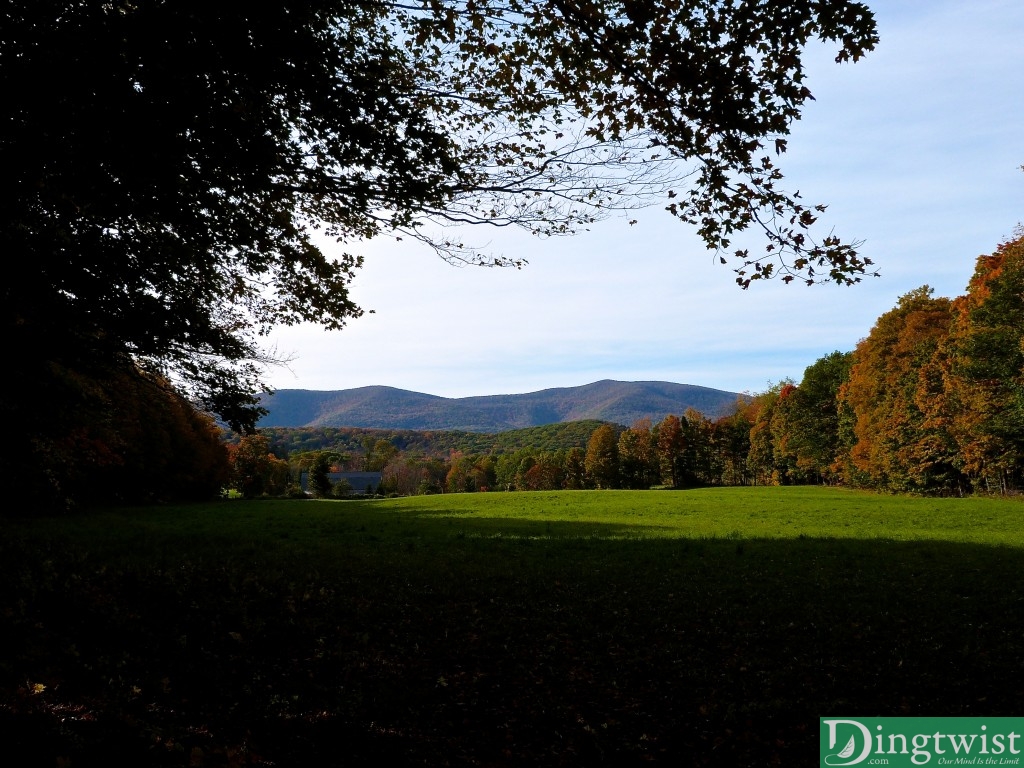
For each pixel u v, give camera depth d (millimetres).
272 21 5672
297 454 141375
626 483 94500
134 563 12508
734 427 97312
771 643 8133
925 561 15258
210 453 59969
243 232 8398
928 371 43781
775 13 5465
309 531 23031
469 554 16062
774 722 5832
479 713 5859
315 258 9695
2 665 5484
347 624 8492
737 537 20812
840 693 6496
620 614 9516
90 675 5820
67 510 31469
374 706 5848
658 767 5000
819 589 11594
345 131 6473
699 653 7691
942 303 48844
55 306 8219
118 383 11117
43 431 13492
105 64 5262
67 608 7902
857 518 28391
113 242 8547
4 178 5539
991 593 11266
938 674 7008
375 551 16391
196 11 5371
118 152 5941
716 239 6879
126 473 44719
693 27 5941
